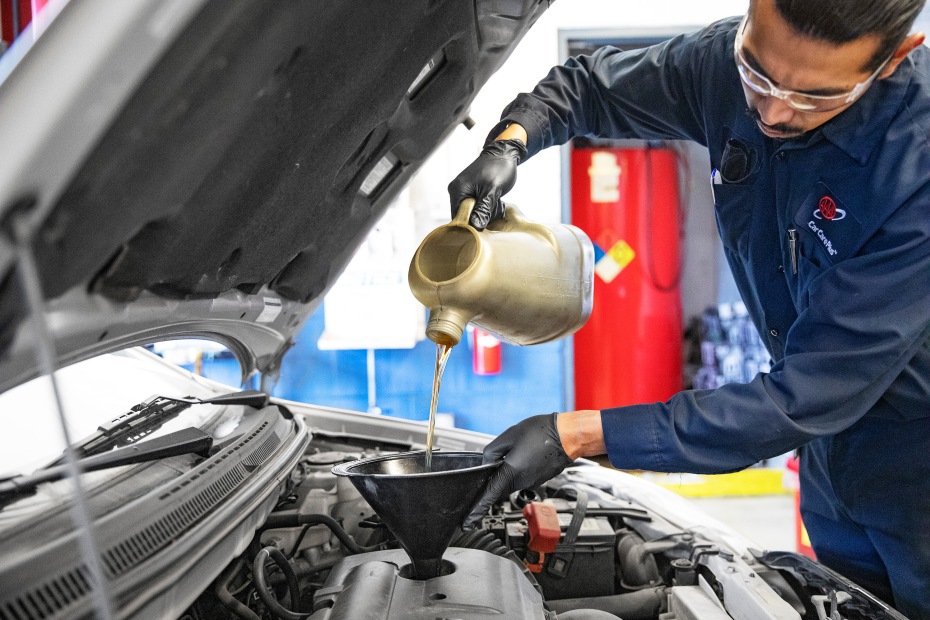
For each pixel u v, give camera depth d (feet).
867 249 4.00
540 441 3.73
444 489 3.24
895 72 3.90
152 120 2.07
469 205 4.03
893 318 3.64
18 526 2.55
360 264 13.16
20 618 2.06
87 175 1.99
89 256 2.29
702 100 4.81
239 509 3.31
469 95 4.30
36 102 1.81
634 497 5.82
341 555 4.76
